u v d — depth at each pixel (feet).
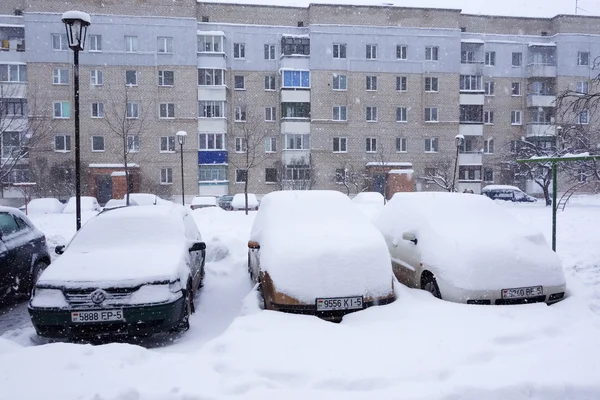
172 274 17.33
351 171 132.77
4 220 22.85
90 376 12.06
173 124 123.13
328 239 18.95
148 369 12.46
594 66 38.34
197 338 17.24
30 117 109.40
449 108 136.36
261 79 131.85
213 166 125.39
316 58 130.41
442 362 12.75
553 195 25.63
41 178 116.88
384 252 18.89
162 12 122.52
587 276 24.36
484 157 143.43
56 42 118.93
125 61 120.98
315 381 11.68
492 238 19.88
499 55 143.64
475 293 18.07
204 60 124.67
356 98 132.67
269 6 134.00
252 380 11.64
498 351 13.53
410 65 134.62
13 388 11.46
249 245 21.66
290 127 129.29
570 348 13.71
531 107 142.82
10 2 124.06
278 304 17.26
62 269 17.37
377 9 133.90
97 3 120.26
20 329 18.35
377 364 12.62
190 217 26.66
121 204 94.58
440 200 23.67
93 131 120.16
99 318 16.02
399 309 17.16
